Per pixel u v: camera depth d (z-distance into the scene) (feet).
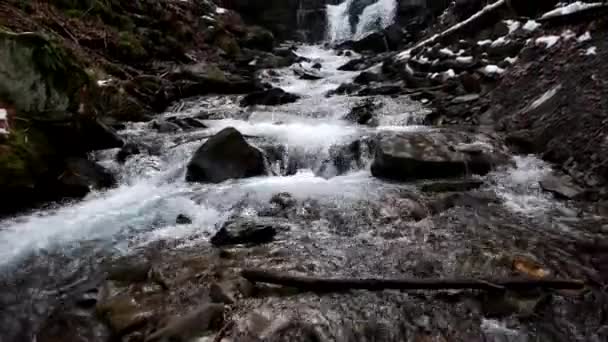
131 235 13.93
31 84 17.48
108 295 10.64
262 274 10.71
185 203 16.02
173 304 10.08
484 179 17.47
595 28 20.98
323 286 10.36
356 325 9.27
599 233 12.98
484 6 35.78
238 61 44.75
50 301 10.71
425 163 17.49
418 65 35.29
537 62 23.39
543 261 11.50
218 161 18.44
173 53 38.45
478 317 9.46
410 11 62.69
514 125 21.31
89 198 16.79
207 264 11.76
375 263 11.70
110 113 24.89
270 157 20.31
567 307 9.68
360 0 71.20
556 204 15.25
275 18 70.90
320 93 35.04
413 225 13.97
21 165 15.34
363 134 21.84
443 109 26.05
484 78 27.09
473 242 12.69
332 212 14.84
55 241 13.50
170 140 21.49
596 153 16.28
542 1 28.78
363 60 48.80
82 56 27.02
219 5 65.05
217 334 8.94
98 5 34.76
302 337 8.92
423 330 9.16
